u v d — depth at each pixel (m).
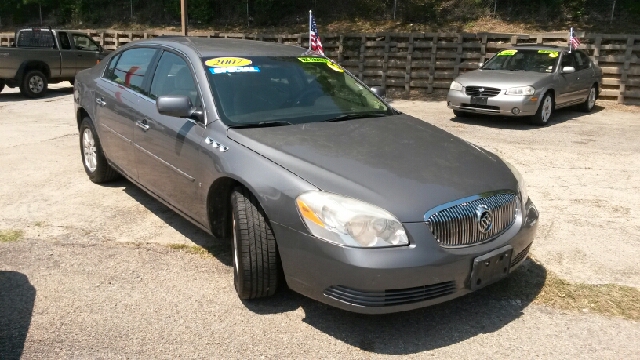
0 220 5.26
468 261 3.33
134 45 5.65
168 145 4.49
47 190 6.16
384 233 3.16
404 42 16.02
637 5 16.94
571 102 11.76
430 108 13.29
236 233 3.70
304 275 3.36
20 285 4.02
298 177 3.42
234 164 3.74
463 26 17.59
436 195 3.34
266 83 4.52
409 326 3.57
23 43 14.98
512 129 10.39
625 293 4.02
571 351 3.33
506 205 3.62
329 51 17.03
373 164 3.56
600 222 5.44
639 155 8.27
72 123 10.27
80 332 3.44
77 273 4.22
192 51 4.70
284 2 20.45
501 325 3.60
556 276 4.27
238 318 3.63
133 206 5.69
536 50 11.71
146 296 3.89
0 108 12.30
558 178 6.97
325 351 3.29
